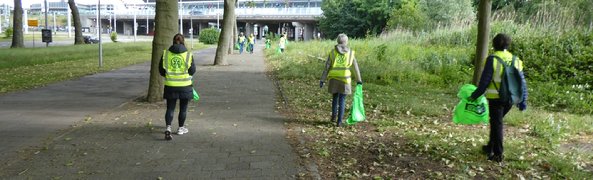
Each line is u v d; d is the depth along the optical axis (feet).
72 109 31.01
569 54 49.60
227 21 72.54
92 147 20.92
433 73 52.16
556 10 68.39
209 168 17.95
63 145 21.25
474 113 20.40
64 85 44.78
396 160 19.31
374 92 40.45
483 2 37.17
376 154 20.24
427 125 26.96
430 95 39.52
